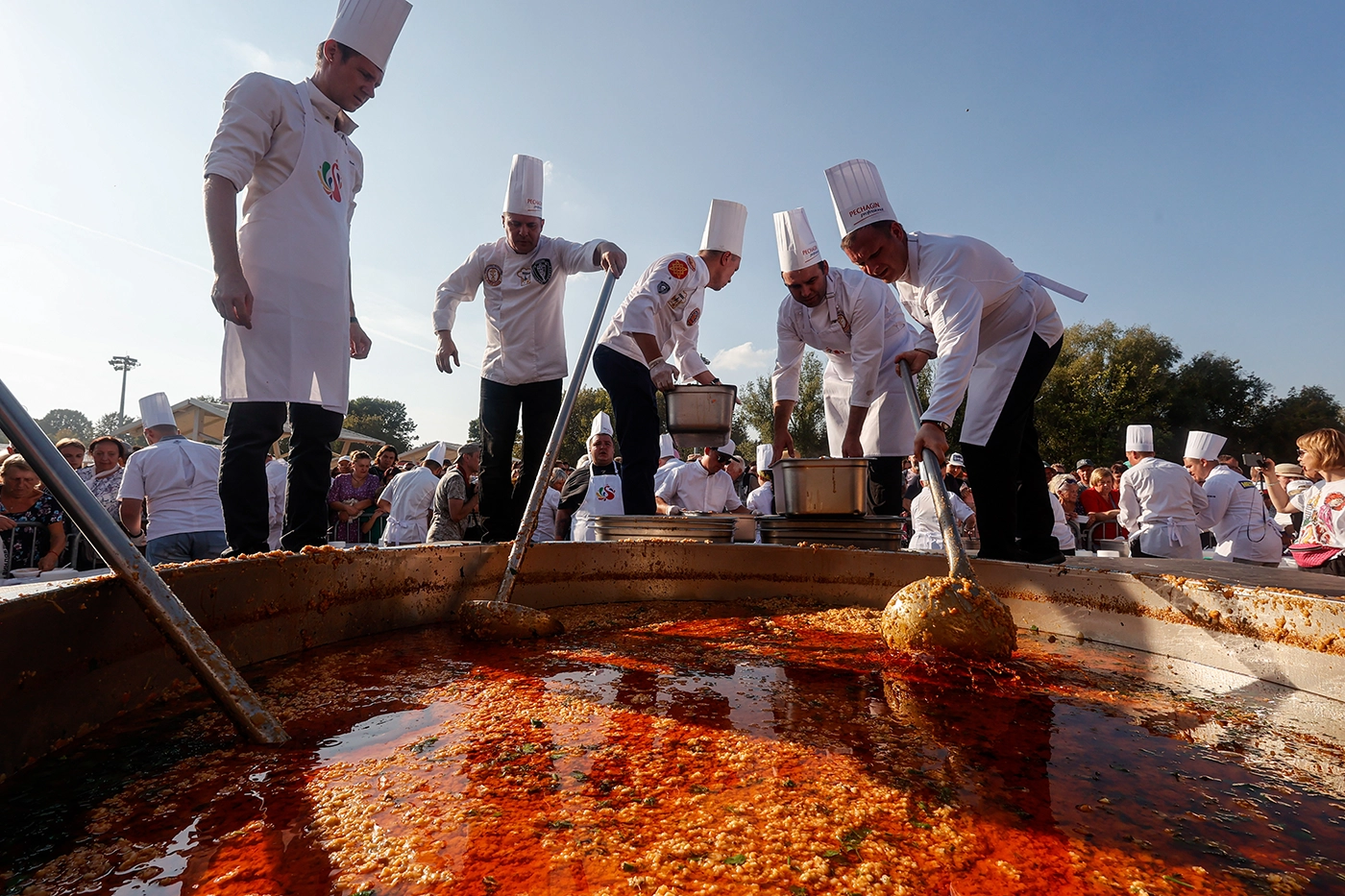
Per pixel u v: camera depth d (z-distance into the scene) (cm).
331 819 81
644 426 331
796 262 337
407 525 632
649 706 123
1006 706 128
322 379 229
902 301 290
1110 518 747
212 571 129
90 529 100
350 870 70
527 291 343
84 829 77
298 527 229
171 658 123
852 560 242
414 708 121
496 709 120
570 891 66
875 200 253
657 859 72
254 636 142
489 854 73
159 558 404
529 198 334
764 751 103
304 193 224
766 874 70
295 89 223
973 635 148
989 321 263
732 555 257
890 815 83
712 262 378
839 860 73
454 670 146
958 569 171
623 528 281
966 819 83
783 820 81
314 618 161
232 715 103
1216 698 134
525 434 356
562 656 160
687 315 349
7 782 87
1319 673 135
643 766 97
